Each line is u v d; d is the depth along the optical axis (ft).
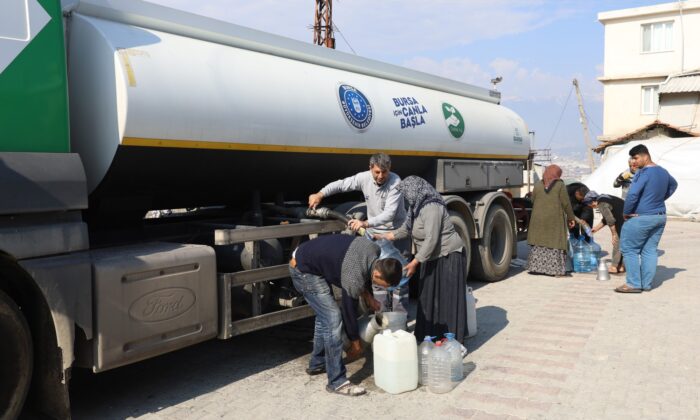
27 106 11.26
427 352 14.30
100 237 15.51
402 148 21.91
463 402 13.23
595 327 19.12
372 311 17.02
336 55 20.58
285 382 14.80
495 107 30.94
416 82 24.84
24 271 10.98
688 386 13.79
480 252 27.09
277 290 16.84
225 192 17.87
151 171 14.39
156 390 14.33
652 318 20.11
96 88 13.29
